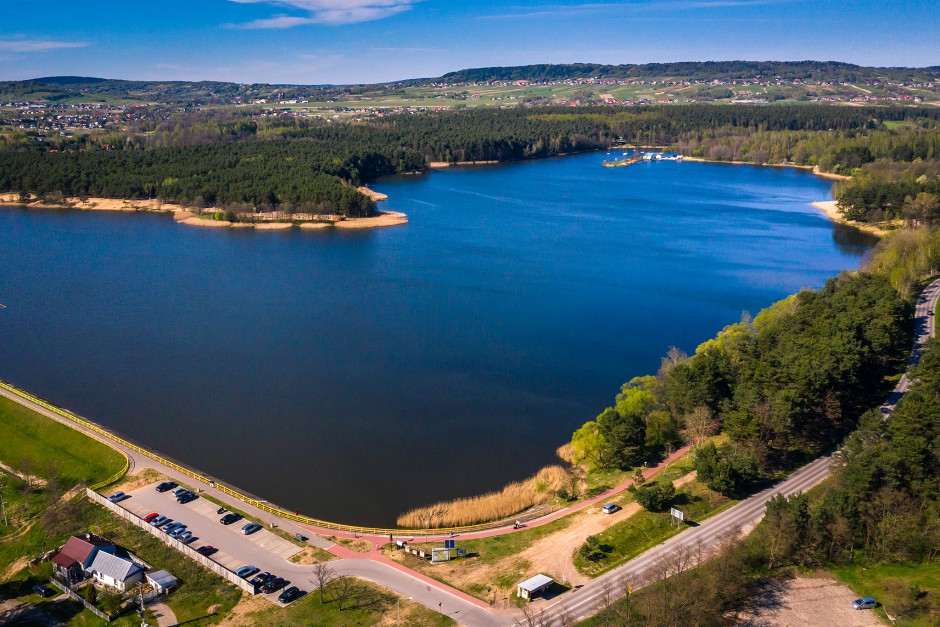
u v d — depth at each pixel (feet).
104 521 451.94
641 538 430.20
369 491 506.89
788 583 391.86
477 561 414.62
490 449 564.71
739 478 462.19
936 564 396.98
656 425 533.96
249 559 411.54
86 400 645.51
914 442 435.94
